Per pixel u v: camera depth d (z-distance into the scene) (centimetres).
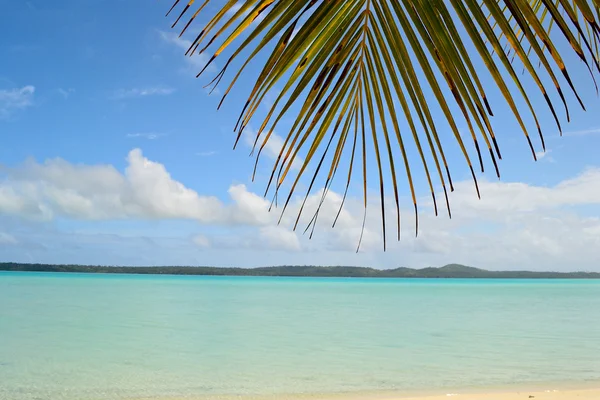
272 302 4844
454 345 1858
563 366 1407
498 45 105
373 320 2922
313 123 132
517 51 107
